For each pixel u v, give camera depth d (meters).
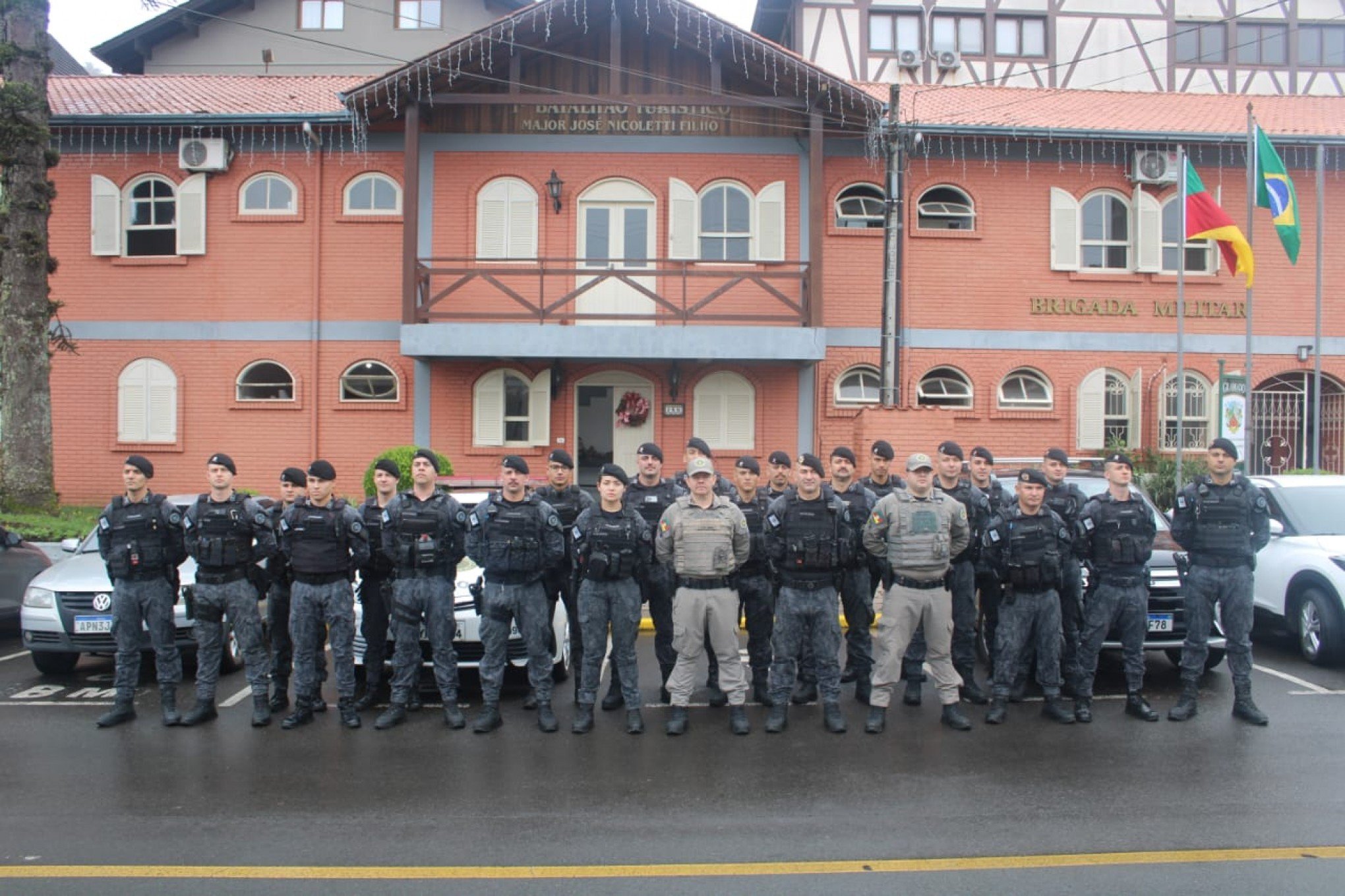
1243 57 23.17
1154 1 23.11
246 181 15.88
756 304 15.87
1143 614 7.21
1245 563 7.17
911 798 5.58
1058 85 23.05
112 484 15.76
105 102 16.08
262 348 15.77
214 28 22.75
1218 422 13.64
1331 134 16.12
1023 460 12.70
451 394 15.63
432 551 7.02
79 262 15.83
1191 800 5.52
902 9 22.81
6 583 10.10
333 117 15.35
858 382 16.23
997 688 7.20
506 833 5.07
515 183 15.82
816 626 7.01
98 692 8.23
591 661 7.00
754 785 5.82
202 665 7.24
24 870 4.62
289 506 7.27
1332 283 16.59
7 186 13.32
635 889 4.41
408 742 6.75
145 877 4.55
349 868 4.64
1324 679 8.42
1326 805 5.44
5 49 13.09
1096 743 6.63
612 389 15.98
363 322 15.73
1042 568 7.03
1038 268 16.27
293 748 6.61
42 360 13.55
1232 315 16.41
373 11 22.59
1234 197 16.47
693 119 15.91
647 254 15.91
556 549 7.07
